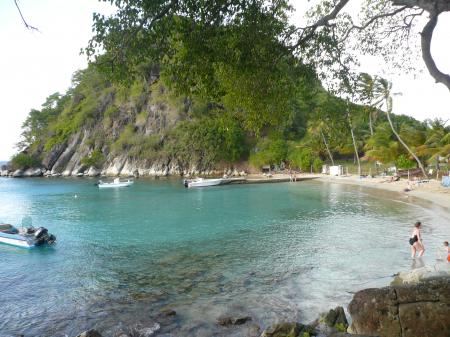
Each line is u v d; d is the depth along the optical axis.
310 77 10.17
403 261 17.19
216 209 37.47
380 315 7.20
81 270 17.84
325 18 8.45
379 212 31.86
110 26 7.92
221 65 9.19
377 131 69.44
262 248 20.84
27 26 4.74
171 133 108.31
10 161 133.38
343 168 76.56
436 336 6.76
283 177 74.75
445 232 22.86
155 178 90.00
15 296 14.61
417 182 49.25
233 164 98.56
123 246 22.55
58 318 12.46
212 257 19.36
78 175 115.06
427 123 66.19
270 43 8.92
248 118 10.51
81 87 150.12
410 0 6.89
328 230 25.16
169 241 23.48
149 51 8.45
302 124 97.19
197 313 12.33
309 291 13.98
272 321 11.53
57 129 135.75
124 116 124.06
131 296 14.20
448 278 7.29
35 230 24.09
